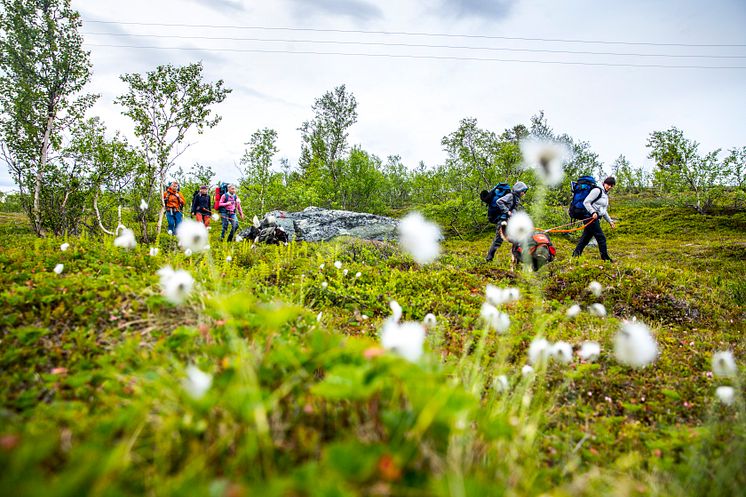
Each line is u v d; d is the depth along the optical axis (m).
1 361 2.33
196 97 13.01
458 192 23.78
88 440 1.52
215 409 1.65
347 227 14.98
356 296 5.56
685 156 23.78
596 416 2.98
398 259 8.80
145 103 12.84
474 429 1.88
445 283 6.65
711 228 19.47
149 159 13.02
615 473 2.10
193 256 5.80
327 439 1.72
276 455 1.55
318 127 35.12
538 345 2.67
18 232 15.79
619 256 13.53
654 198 30.22
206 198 11.12
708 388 3.40
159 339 2.65
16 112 12.45
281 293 4.91
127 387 2.05
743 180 22.47
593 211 8.47
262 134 22.02
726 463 2.15
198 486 1.24
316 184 27.11
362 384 1.50
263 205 21.30
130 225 13.76
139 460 1.49
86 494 1.10
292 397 1.85
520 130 29.34
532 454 2.12
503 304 5.30
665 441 2.49
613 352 3.93
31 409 1.90
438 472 1.44
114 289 3.42
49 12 12.82
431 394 1.46
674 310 6.20
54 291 3.26
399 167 54.12
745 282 7.45
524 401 2.39
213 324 2.72
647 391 3.38
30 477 1.12
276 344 2.40
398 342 1.67
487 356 3.43
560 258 11.04
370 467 1.21
